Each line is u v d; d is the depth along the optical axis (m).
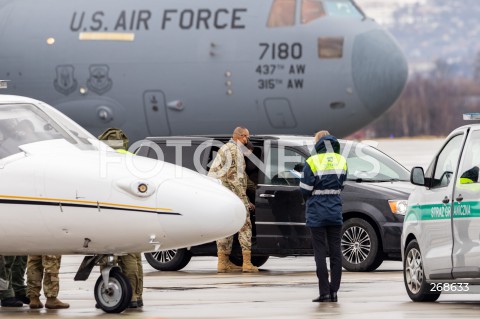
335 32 64.62
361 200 44.09
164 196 31.20
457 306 32.94
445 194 33.12
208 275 44.09
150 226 31.22
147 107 67.25
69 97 68.38
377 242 43.84
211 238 31.59
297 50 64.88
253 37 65.50
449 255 32.66
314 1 65.50
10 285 34.47
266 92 65.38
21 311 33.34
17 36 69.12
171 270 46.47
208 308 32.97
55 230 31.67
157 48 66.81
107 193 31.27
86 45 67.94
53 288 33.62
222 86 66.00
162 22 66.94
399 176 46.06
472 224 31.91
